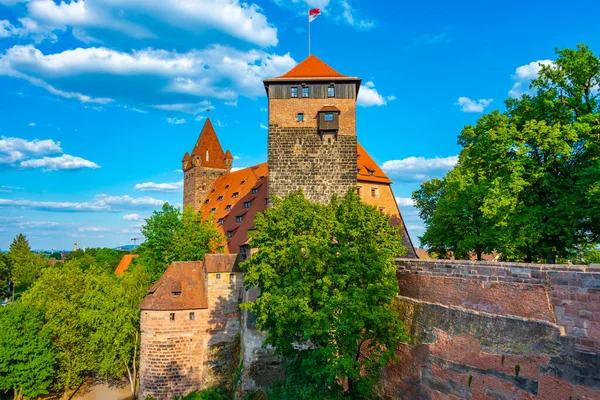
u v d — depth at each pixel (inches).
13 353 1774.1
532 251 1328.7
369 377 967.6
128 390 2073.1
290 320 991.6
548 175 1194.6
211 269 1811.0
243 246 2054.6
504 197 1178.0
